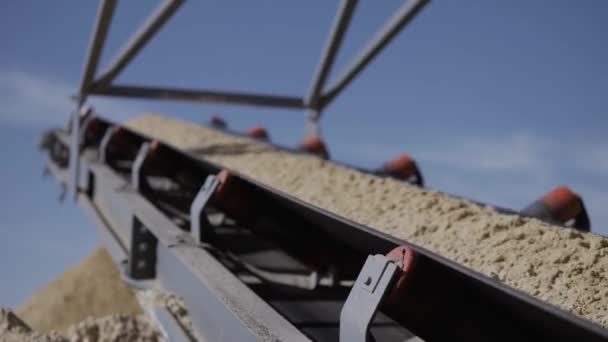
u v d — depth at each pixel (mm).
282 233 2123
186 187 3205
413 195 2953
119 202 2998
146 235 2328
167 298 1847
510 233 2203
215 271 1629
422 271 1196
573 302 1661
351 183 3428
